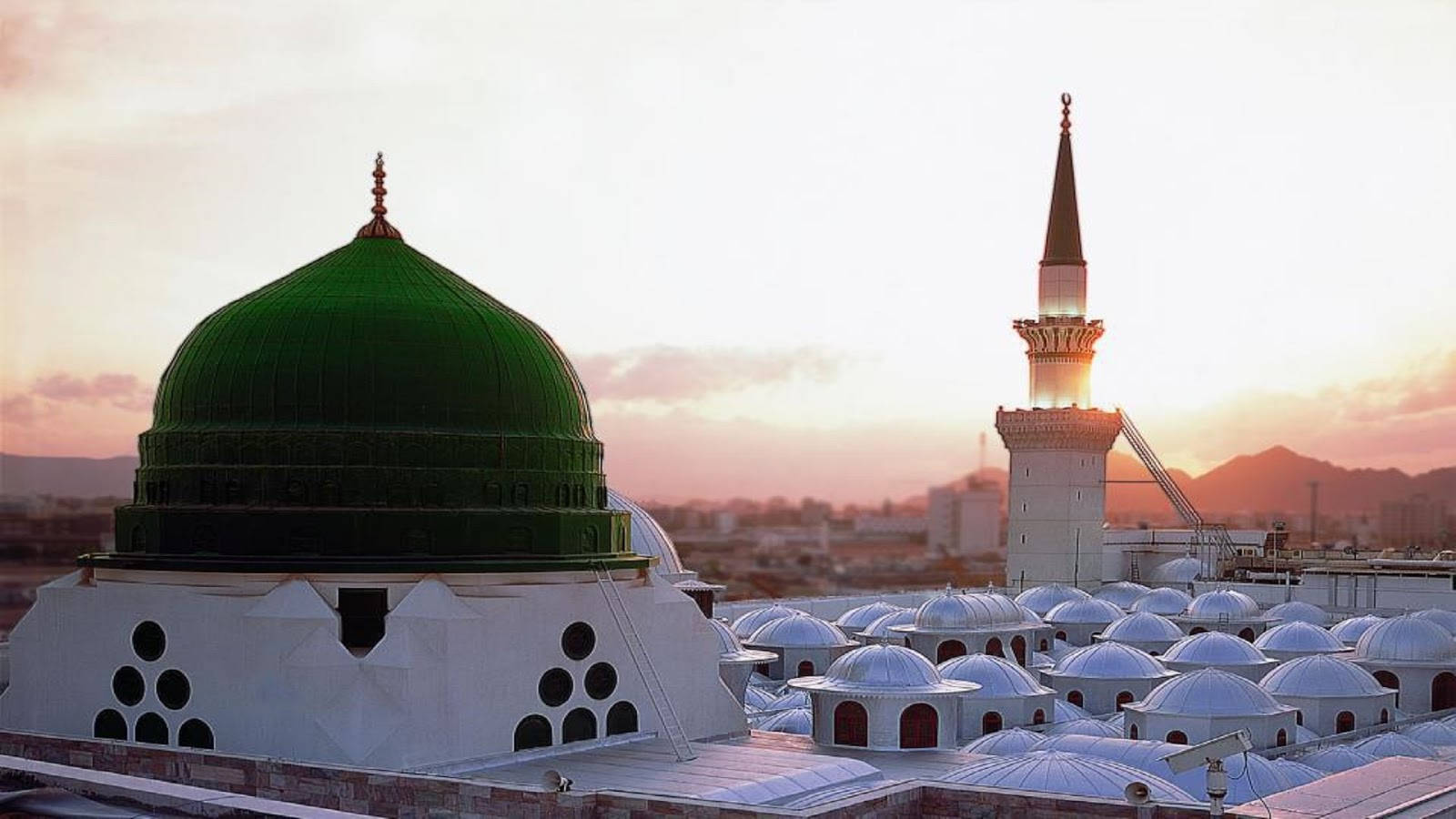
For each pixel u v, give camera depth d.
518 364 70.12
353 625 64.88
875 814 55.44
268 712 62.97
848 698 73.62
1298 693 93.25
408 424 66.88
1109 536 175.12
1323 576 152.00
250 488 66.25
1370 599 148.88
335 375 66.88
